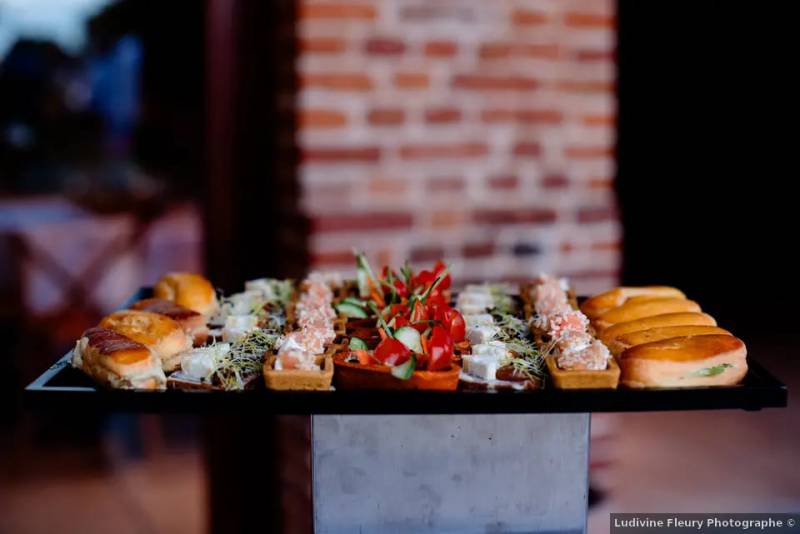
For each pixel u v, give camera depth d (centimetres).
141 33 580
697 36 459
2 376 407
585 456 138
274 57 260
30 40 588
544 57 245
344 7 233
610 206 255
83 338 138
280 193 256
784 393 128
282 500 262
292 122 240
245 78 267
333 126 236
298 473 253
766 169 500
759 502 281
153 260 504
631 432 337
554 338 143
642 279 514
